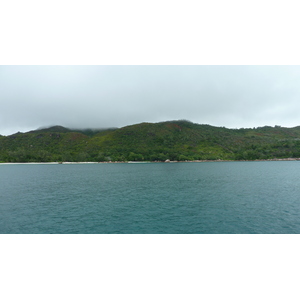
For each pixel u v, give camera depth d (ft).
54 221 93.15
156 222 91.40
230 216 98.53
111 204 123.03
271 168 391.04
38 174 315.78
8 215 101.76
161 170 376.07
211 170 363.97
